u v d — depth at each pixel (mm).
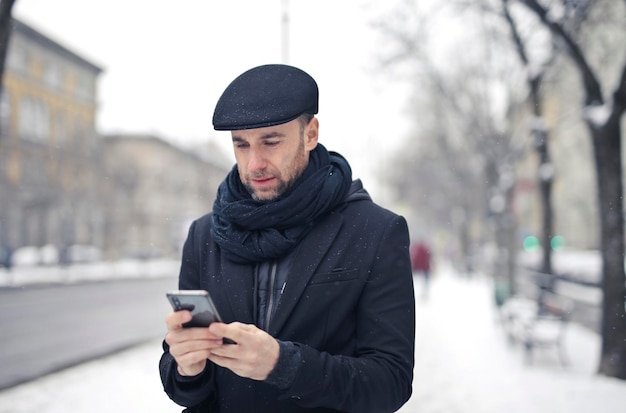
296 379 1573
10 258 32438
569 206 47062
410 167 53438
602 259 8031
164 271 43969
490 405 6648
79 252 43750
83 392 7156
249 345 1512
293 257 1889
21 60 43938
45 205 45219
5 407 6473
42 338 12578
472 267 34188
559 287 25281
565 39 8227
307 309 1834
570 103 19438
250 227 1890
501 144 20516
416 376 8195
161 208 61906
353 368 1685
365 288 1871
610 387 7305
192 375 1753
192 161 65188
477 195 40406
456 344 10859
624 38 12289
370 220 1943
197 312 1502
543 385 7484
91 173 51344
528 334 9227
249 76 1870
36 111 45625
